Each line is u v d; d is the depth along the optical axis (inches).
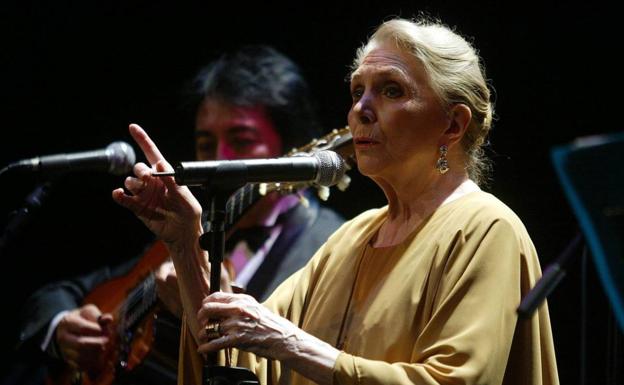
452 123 233.1
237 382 210.4
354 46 442.3
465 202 227.6
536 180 398.9
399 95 230.1
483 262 212.1
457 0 418.6
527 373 218.1
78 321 340.2
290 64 397.7
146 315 322.7
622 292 140.3
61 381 356.2
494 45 410.3
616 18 394.9
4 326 449.7
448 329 206.5
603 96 395.2
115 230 458.6
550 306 379.9
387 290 222.8
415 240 227.8
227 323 208.8
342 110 439.2
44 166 248.1
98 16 476.1
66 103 475.2
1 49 475.2
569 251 177.6
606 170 138.6
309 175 218.5
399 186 235.8
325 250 255.6
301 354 206.1
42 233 453.4
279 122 387.9
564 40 402.3
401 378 200.8
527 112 403.9
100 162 250.5
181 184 208.4
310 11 450.9
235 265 337.4
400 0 434.0
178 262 239.9
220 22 466.3
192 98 416.8
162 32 471.8
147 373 327.9
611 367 203.3
